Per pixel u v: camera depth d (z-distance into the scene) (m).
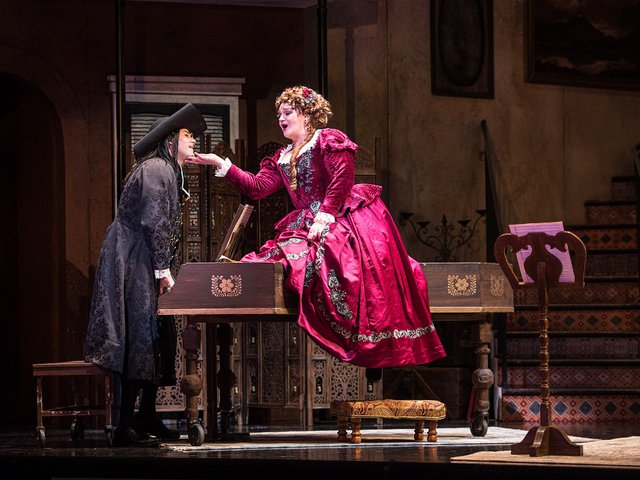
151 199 12.01
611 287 18.61
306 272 11.81
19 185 19.20
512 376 16.70
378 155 17.19
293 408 15.80
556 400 16.17
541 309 10.45
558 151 20.27
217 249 16.06
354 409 11.70
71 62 17.55
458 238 19.09
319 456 10.45
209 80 17.94
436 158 19.06
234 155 16.33
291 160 12.62
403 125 18.81
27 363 18.81
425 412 11.82
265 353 16.14
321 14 17.08
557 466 9.38
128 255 12.09
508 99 19.86
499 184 19.69
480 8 19.66
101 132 17.59
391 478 9.89
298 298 11.80
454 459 9.87
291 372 15.88
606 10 20.67
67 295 17.30
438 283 12.30
